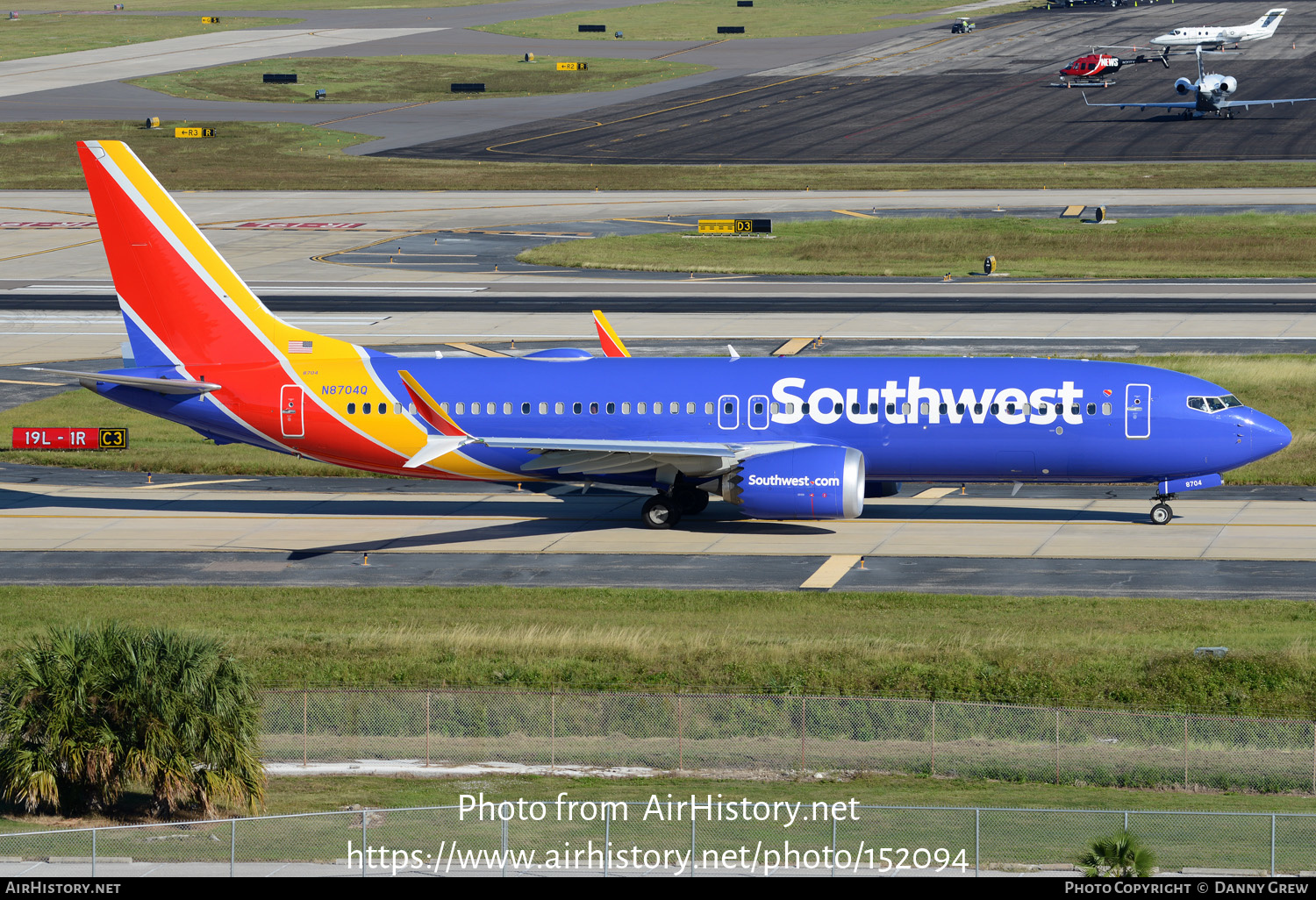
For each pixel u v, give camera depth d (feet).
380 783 482.69
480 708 551.59
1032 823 433.89
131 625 646.74
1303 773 490.08
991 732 533.96
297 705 552.82
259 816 442.09
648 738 528.63
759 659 595.06
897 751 516.73
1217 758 504.43
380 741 524.11
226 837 425.28
